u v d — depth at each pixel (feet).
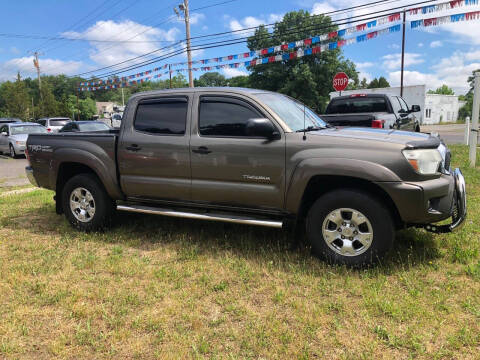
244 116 13.41
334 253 12.25
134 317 9.82
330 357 8.07
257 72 138.62
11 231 17.60
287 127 12.81
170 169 14.51
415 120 35.91
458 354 8.00
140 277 12.23
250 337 8.82
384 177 11.19
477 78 28.30
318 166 11.91
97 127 54.24
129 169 15.40
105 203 16.35
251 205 13.41
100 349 8.58
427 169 11.32
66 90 314.76
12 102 177.47
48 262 13.55
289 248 14.05
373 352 8.16
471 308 9.59
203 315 9.87
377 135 12.42
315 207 12.37
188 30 76.23
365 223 11.90
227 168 13.44
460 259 12.32
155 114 15.02
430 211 11.27
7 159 51.93
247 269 12.34
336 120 26.89
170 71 69.10
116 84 84.74
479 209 17.74
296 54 44.80
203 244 14.89
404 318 9.28
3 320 9.84
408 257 12.36
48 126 70.95
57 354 8.49
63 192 17.15
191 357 8.21
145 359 8.23
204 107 14.06
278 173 12.66
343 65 135.54
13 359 8.34
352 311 9.75
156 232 16.62
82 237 16.21
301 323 9.34
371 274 11.64
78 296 10.92
